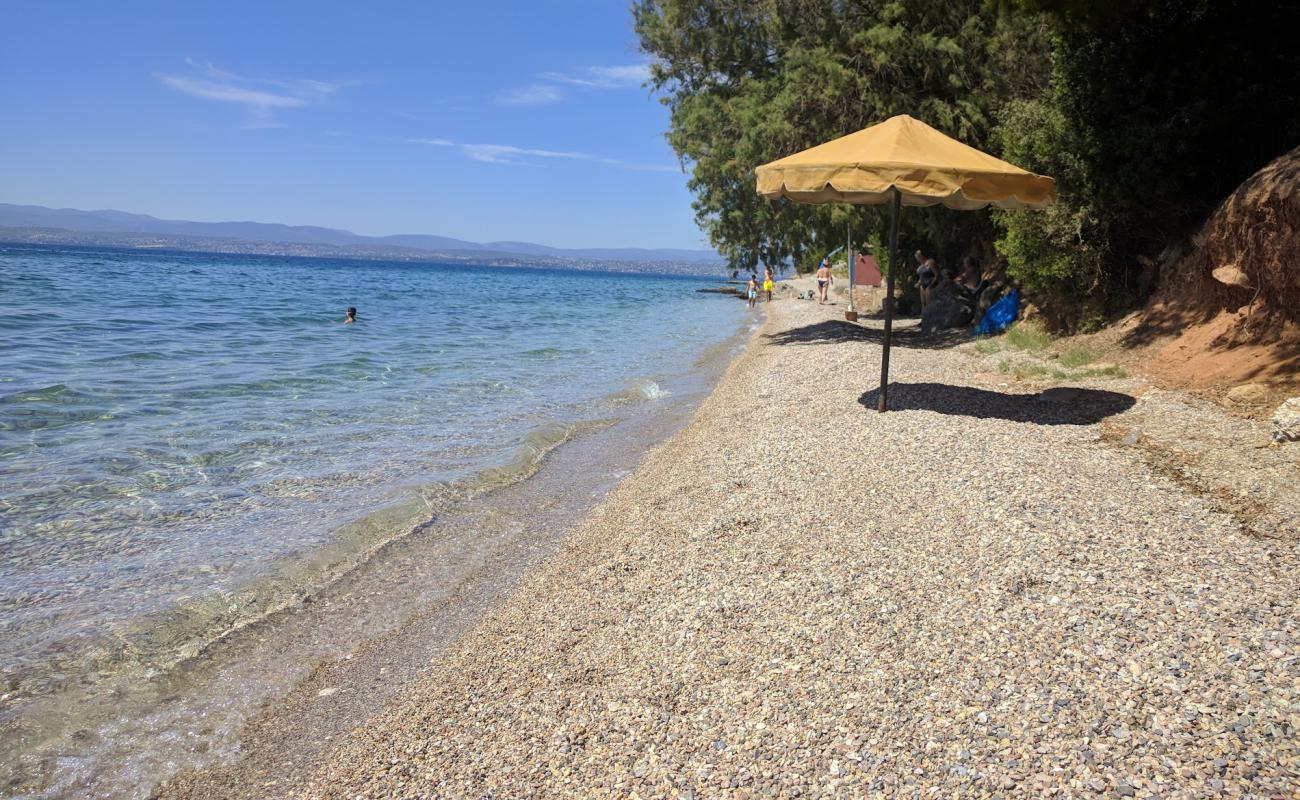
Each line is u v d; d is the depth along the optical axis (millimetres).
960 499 6410
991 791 3178
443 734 4320
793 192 9617
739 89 21266
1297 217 8250
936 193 7598
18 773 4168
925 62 17141
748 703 4105
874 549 5730
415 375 16469
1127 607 4426
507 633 5469
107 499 8109
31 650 5254
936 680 4027
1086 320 12977
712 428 10656
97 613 5797
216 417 11742
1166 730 3357
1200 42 11703
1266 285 8930
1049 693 3750
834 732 3742
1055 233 12727
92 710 4730
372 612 6074
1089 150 12281
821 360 14594
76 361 16422
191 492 8422
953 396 10219
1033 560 5164
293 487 8703
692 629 4992
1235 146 11539
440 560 7027
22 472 8773
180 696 4941
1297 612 4168
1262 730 3270
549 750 3984
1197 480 6285
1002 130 14211
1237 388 8094
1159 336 10930
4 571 6367
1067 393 9633
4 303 28516
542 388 15414
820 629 4723
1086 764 3229
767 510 6816
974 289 17969
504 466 9742
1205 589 4531
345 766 4164
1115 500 6039
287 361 17781
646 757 3797
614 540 6945
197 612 5914
